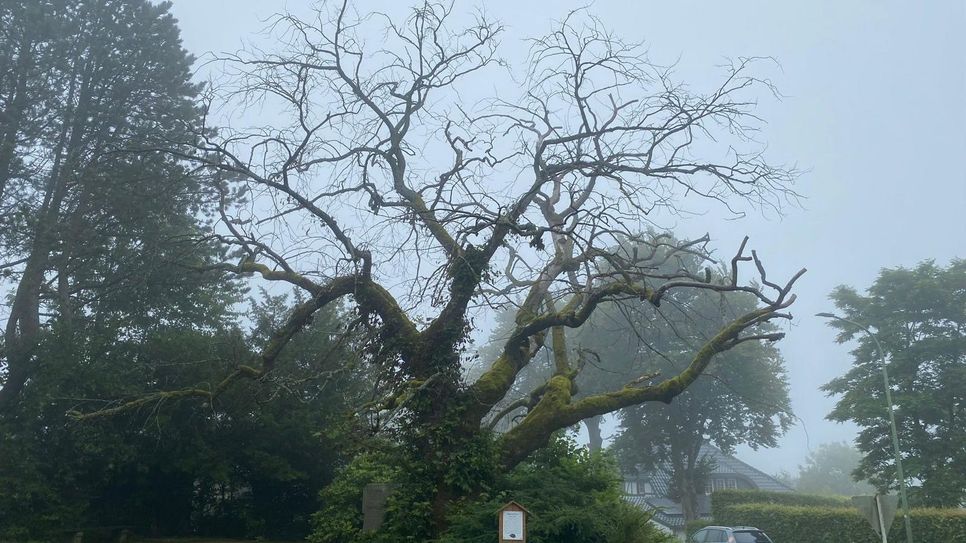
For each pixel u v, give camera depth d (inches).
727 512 1770.4
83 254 1073.5
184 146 1008.2
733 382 1723.7
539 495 657.6
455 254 688.4
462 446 681.6
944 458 1456.7
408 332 716.0
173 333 1082.1
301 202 697.6
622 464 1956.2
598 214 675.4
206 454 1021.2
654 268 698.2
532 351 800.3
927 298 1542.8
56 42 1122.7
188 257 1015.0
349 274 714.2
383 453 730.2
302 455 1077.8
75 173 1063.0
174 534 1120.2
